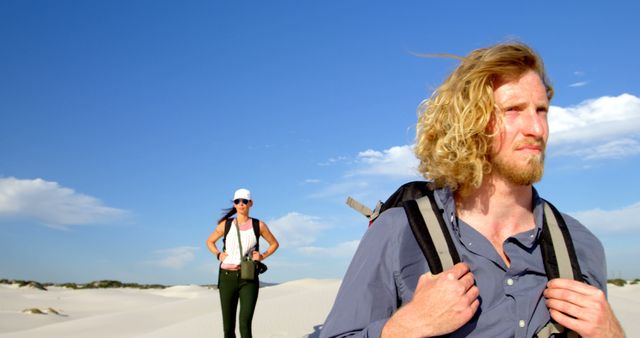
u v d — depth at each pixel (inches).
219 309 555.8
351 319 69.5
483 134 69.2
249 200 287.4
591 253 72.9
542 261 69.1
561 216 73.5
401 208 73.9
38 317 626.5
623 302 430.6
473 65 72.8
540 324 65.2
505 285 67.1
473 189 71.8
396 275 70.2
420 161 78.5
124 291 1009.5
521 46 71.1
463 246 68.9
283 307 411.5
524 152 68.7
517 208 71.4
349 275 73.2
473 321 65.8
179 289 1103.0
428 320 63.4
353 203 99.0
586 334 62.4
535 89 70.4
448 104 73.2
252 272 274.4
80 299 869.8
